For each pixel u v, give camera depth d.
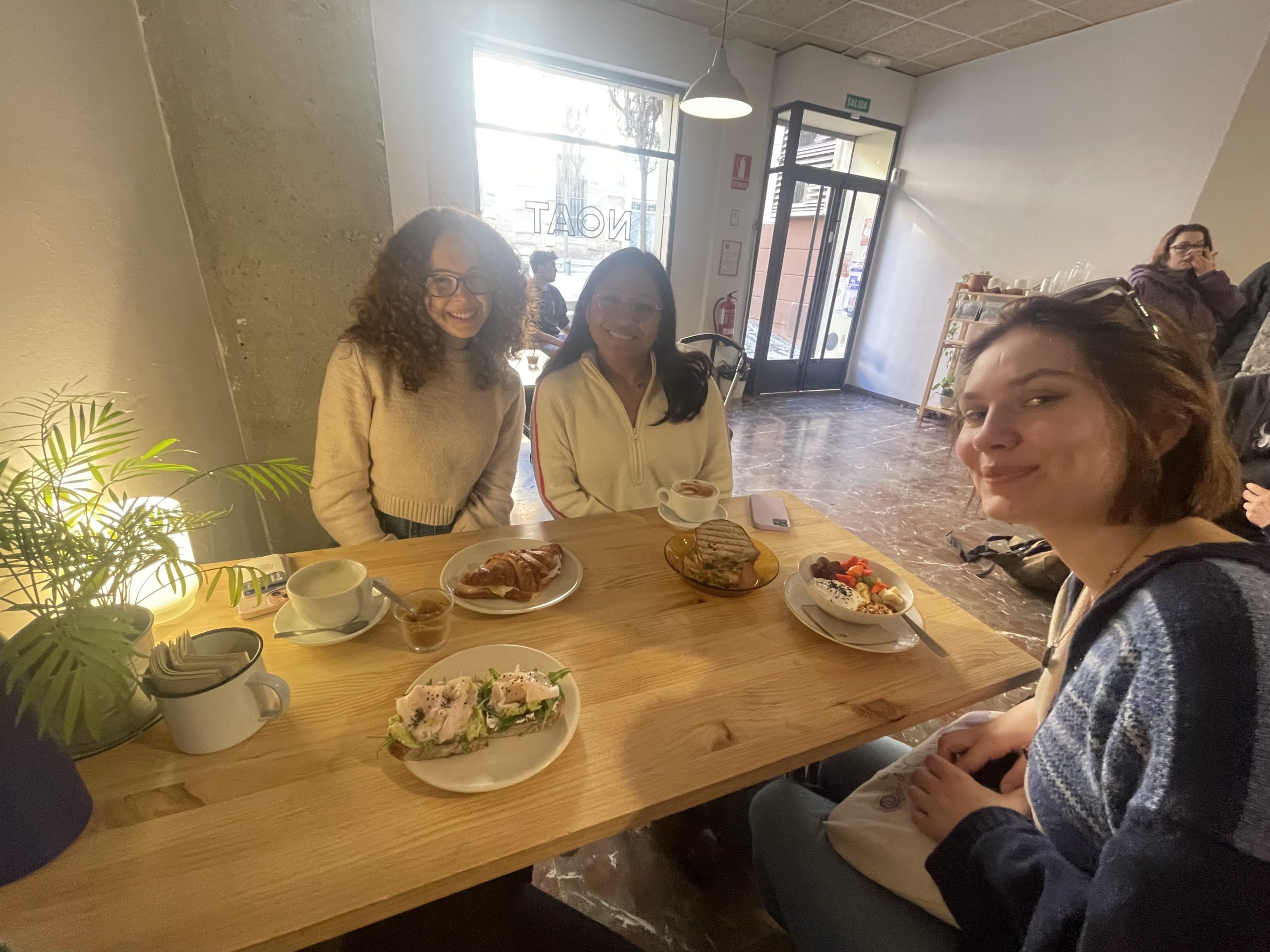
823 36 4.43
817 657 0.86
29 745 0.50
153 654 0.64
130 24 1.24
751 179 5.14
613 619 0.92
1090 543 0.64
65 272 0.96
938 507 3.29
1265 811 0.40
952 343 4.84
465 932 0.85
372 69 1.50
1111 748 0.51
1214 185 3.20
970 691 0.81
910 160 5.37
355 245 1.63
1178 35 3.58
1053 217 4.36
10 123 0.85
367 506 1.37
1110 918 0.44
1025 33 4.18
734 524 1.08
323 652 0.82
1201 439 0.55
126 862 0.53
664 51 4.32
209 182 1.43
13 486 0.60
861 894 0.75
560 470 1.52
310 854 0.54
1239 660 0.43
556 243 4.70
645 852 1.29
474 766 0.64
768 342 5.66
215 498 1.46
